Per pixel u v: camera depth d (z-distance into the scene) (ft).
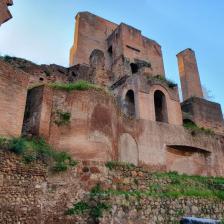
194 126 83.51
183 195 47.91
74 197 40.93
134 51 109.09
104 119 55.83
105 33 120.88
